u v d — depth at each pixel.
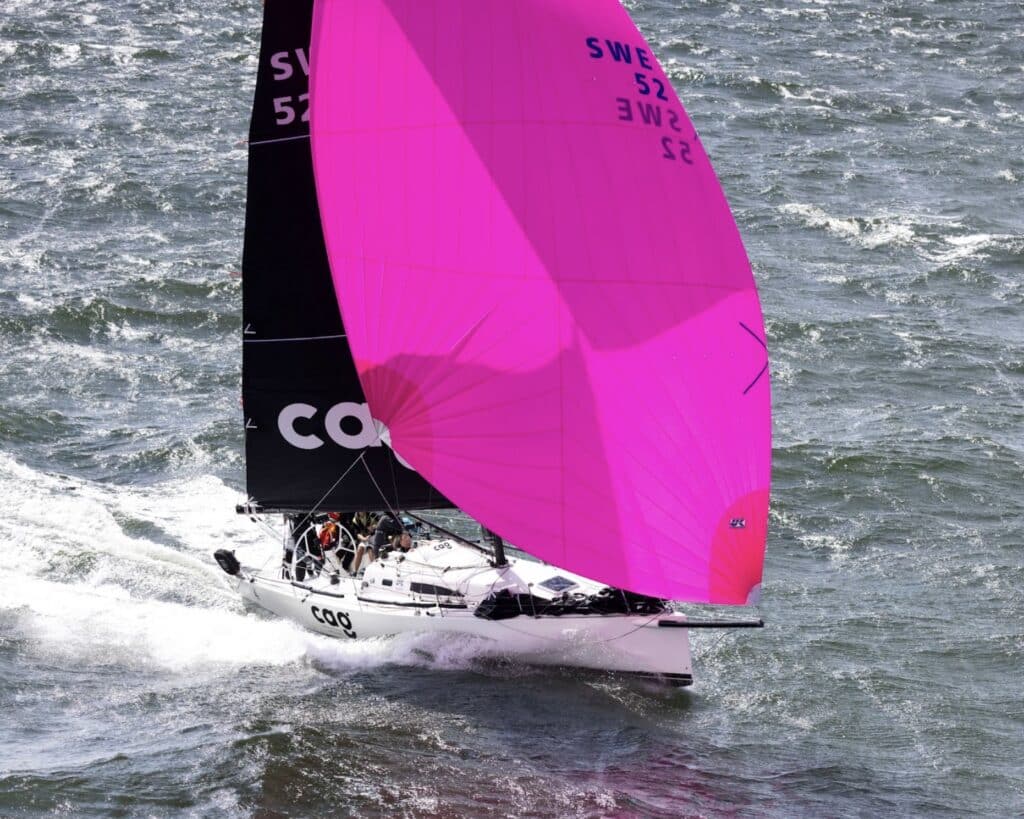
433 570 107.81
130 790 87.94
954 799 92.75
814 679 106.19
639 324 94.19
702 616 114.88
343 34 96.19
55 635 107.25
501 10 95.00
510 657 104.12
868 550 127.94
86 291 180.12
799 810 89.94
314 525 112.00
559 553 95.69
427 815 86.94
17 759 90.44
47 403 149.75
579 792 90.06
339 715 97.75
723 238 94.88
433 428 97.81
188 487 133.25
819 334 179.88
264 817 86.31
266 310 105.06
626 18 96.25
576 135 94.75
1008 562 125.75
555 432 95.31
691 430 93.75
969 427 154.62
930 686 106.12
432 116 95.88
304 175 102.81
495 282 95.69
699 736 97.81
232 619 110.75
